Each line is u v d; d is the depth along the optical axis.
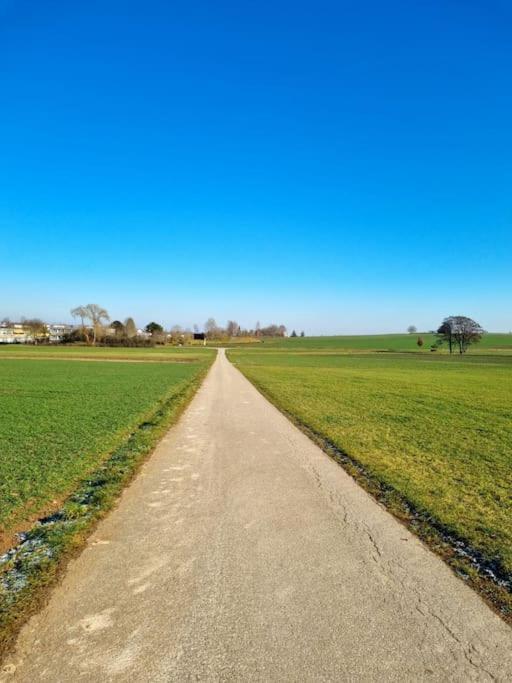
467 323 95.06
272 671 3.21
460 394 22.89
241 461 9.47
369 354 91.00
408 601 4.16
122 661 3.31
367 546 5.36
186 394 21.58
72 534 5.55
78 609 3.96
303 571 4.71
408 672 3.23
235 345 140.50
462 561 4.99
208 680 3.12
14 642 3.51
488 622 3.86
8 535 5.62
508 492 7.48
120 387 23.72
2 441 10.65
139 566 4.79
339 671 3.23
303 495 7.27
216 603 4.08
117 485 7.50
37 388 22.86
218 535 5.64
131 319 139.88
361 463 9.23
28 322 135.00
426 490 7.50
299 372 39.28
